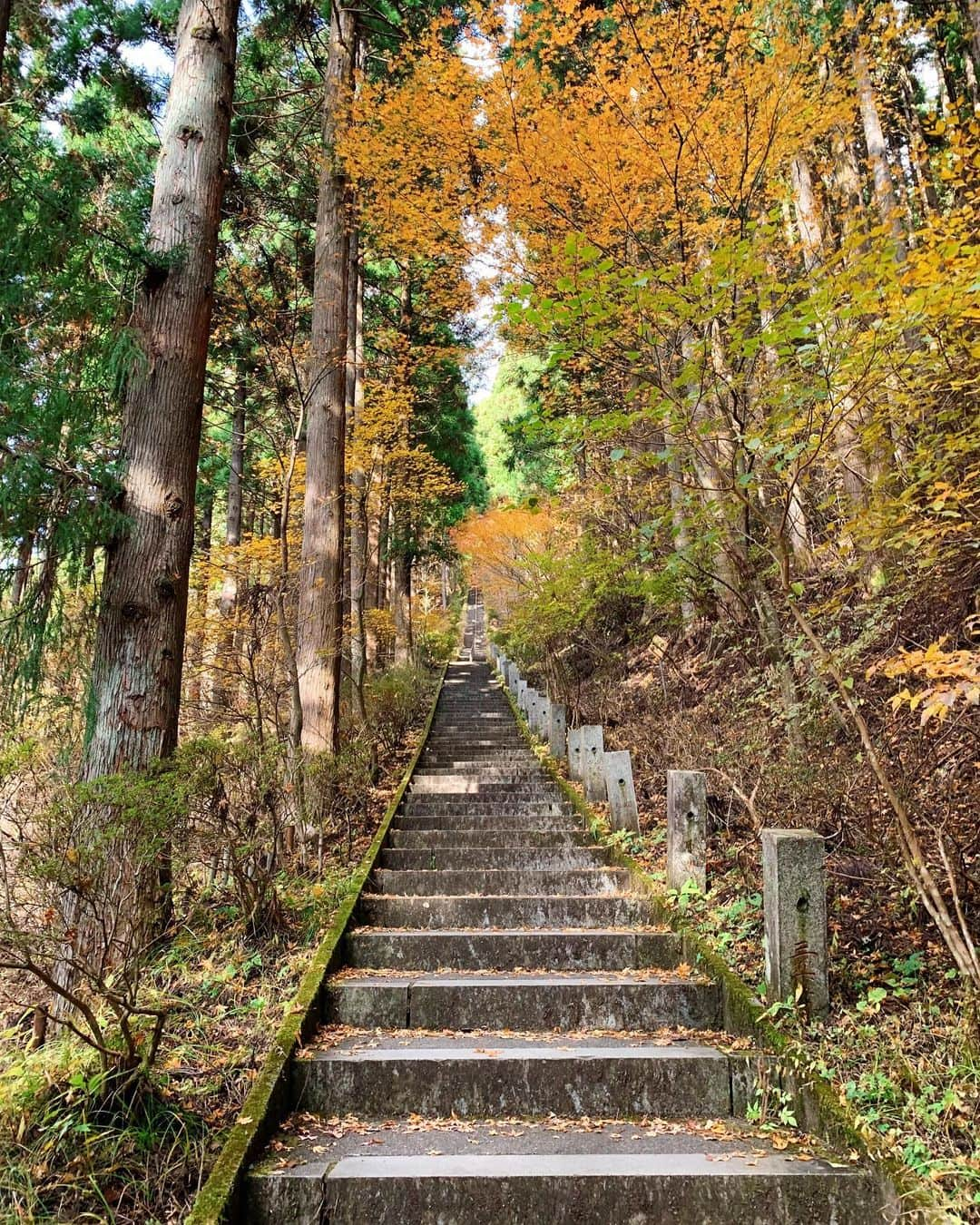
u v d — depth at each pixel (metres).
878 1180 2.27
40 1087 2.46
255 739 5.21
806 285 3.53
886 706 4.62
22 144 4.20
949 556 4.20
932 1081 2.53
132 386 4.39
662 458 4.37
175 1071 2.81
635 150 4.78
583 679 11.74
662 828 5.61
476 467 20.42
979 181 4.06
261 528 16.09
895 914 3.47
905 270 3.26
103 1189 2.23
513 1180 2.34
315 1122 2.80
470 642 37.72
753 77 4.57
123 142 8.10
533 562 10.11
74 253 4.22
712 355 4.09
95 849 2.90
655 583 6.54
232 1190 2.22
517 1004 3.48
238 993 3.46
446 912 4.52
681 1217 2.30
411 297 13.00
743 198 4.95
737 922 3.91
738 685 6.97
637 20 4.66
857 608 5.07
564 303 3.66
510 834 5.96
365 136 5.68
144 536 4.22
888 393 3.78
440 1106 2.90
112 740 4.00
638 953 4.00
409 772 8.18
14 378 3.71
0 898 3.15
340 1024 3.48
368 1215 2.30
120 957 3.35
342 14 7.99
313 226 9.38
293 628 9.69
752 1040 3.08
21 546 3.85
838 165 7.59
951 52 9.27
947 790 3.63
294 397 9.23
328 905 4.41
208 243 4.69
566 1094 2.91
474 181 5.74
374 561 14.95
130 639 4.12
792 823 4.23
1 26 4.79
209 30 4.89
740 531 4.93
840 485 5.43
